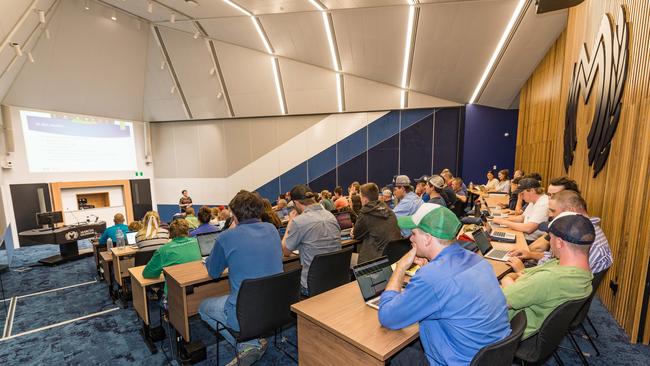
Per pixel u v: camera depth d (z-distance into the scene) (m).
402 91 7.73
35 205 6.59
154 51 7.67
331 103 8.26
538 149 6.58
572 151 4.32
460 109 8.12
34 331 2.79
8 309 3.29
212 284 2.60
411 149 8.43
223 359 2.27
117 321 2.96
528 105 7.27
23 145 6.45
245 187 9.43
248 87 8.18
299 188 2.47
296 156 9.06
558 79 5.39
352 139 8.71
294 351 2.36
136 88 8.33
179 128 9.62
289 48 6.90
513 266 2.05
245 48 7.36
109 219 8.25
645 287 2.26
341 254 2.24
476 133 8.12
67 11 5.71
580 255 1.45
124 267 3.25
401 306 1.14
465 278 1.08
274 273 1.90
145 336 2.55
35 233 4.95
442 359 1.12
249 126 9.23
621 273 2.58
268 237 1.91
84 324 2.91
